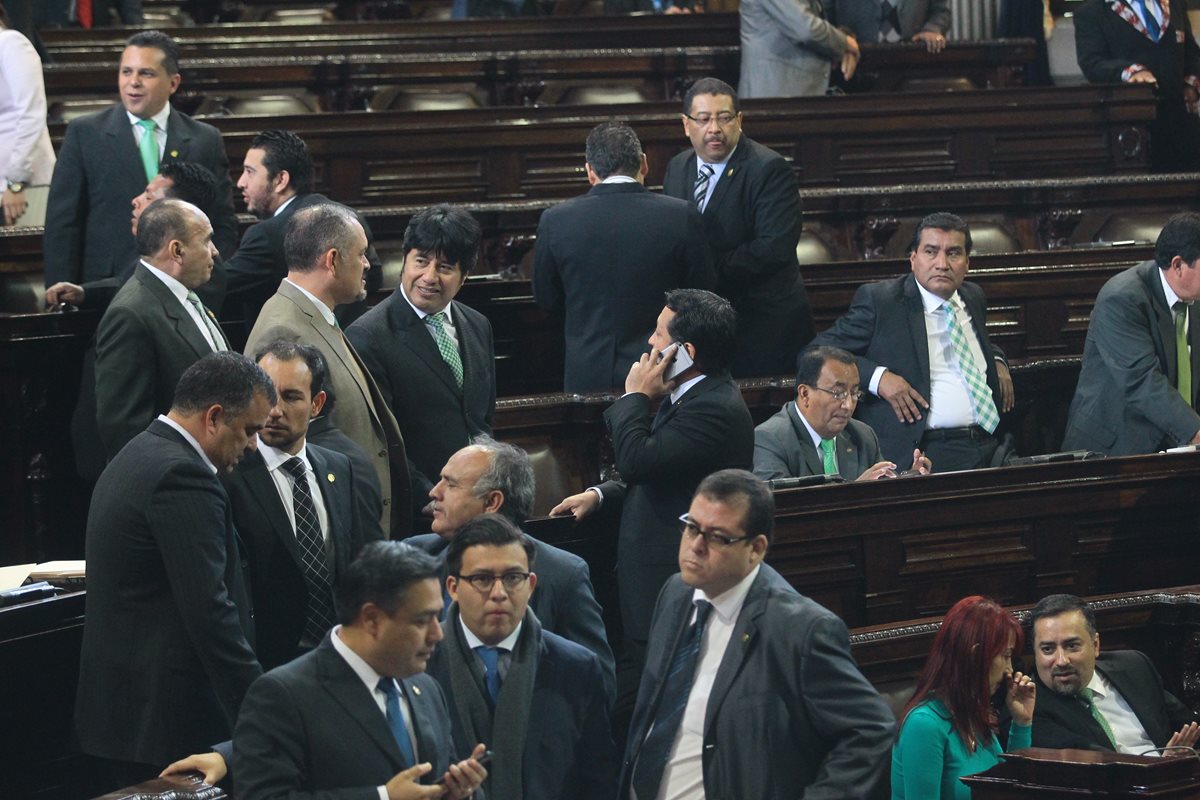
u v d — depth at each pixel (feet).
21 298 57.52
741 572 32.48
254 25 90.53
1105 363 52.80
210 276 44.47
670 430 39.47
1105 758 32.27
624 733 41.52
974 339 53.21
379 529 38.22
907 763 37.27
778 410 54.60
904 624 43.88
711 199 56.29
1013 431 60.13
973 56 90.58
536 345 60.64
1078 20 87.45
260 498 36.06
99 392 40.50
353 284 40.91
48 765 37.78
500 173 74.02
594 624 36.35
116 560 33.30
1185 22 89.15
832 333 54.19
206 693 33.63
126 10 92.43
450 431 43.45
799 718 31.50
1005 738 39.68
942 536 47.44
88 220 53.78
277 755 28.14
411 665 28.68
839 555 46.16
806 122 79.92
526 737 32.60
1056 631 42.04
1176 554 50.65
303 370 36.55
